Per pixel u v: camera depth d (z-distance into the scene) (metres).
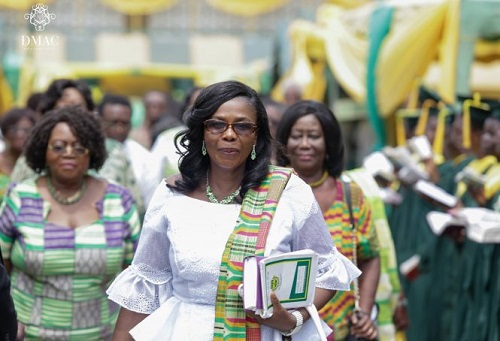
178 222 5.49
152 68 27.58
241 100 5.47
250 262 5.19
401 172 10.55
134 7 37.25
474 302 10.18
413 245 11.82
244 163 5.58
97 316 7.34
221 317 5.32
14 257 7.27
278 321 5.27
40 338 7.21
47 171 7.54
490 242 9.28
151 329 5.51
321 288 5.61
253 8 37.62
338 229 7.33
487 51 12.08
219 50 28.78
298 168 7.47
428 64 12.92
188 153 5.61
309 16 23.78
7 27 30.03
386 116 13.41
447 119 12.77
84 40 28.27
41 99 9.34
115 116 11.19
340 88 18.45
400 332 8.58
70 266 7.23
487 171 10.23
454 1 11.91
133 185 9.11
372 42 13.34
